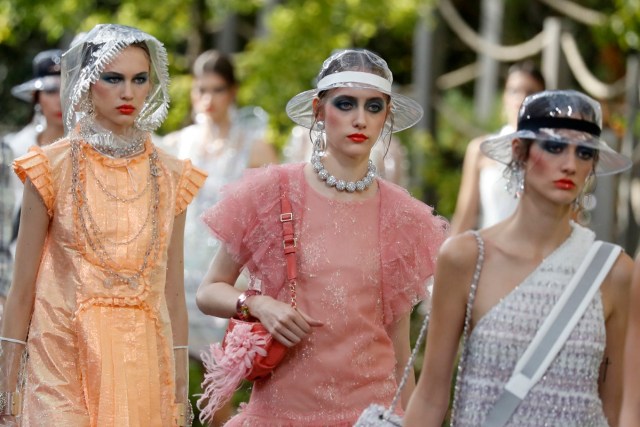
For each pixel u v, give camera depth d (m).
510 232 9.17
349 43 27.27
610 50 31.31
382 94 11.13
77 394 10.84
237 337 10.95
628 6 26.53
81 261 10.94
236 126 18.50
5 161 14.63
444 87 35.38
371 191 11.27
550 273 9.02
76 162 11.05
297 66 26.33
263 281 11.25
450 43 39.62
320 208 11.12
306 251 11.02
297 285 11.02
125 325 10.98
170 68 26.56
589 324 8.94
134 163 11.24
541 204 9.09
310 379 10.91
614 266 9.05
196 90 18.45
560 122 9.07
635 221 26.42
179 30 26.42
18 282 11.02
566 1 32.34
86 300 10.89
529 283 9.02
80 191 11.02
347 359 10.91
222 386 11.08
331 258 10.99
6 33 26.03
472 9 40.00
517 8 37.25
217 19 27.14
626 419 8.77
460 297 9.18
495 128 32.59
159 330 11.17
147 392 11.01
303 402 10.91
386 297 11.12
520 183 9.27
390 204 11.22
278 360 10.92
